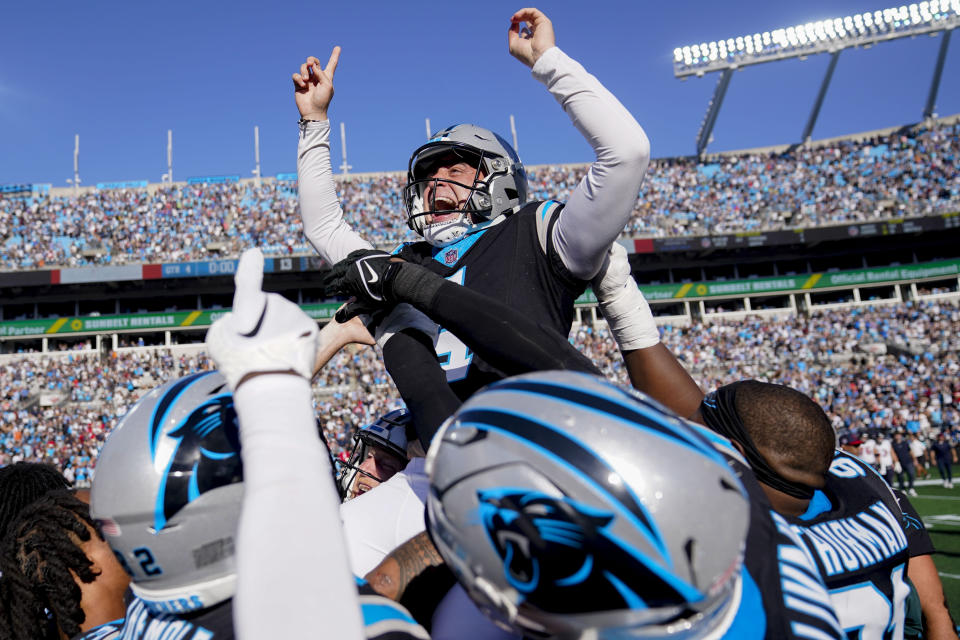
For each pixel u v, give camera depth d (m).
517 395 0.96
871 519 1.81
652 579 0.82
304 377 0.92
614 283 1.93
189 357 27.36
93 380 25.47
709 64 31.75
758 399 1.60
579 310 29.28
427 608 1.30
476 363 1.73
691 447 0.92
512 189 2.00
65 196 33.12
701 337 27.72
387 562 1.31
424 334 1.58
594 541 0.82
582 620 0.85
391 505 1.71
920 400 20.36
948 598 6.07
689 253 31.56
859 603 1.63
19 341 29.77
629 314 1.96
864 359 24.47
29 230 31.02
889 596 1.69
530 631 0.92
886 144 33.19
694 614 0.86
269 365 0.90
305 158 2.24
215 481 1.13
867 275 30.30
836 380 23.03
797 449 1.54
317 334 0.97
